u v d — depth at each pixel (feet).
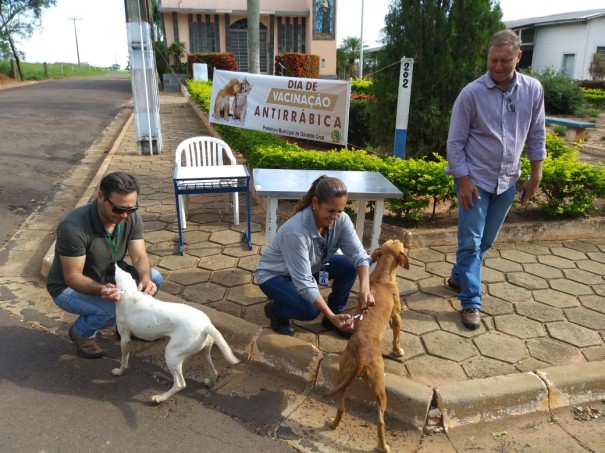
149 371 10.70
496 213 12.41
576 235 17.97
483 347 11.18
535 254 16.48
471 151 11.76
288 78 22.75
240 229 18.20
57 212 21.47
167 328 9.33
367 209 18.69
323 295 13.34
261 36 87.66
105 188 9.45
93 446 8.52
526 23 96.68
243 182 15.85
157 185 24.32
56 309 13.03
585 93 69.51
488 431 9.24
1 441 8.51
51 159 31.53
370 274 10.62
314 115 22.29
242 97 24.32
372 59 25.22
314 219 10.07
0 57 115.75
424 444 8.89
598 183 17.74
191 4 83.92
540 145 12.18
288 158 19.19
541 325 12.12
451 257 16.08
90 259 10.30
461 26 22.11
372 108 25.16
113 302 10.03
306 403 9.90
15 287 14.16
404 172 17.02
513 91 11.31
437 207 20.04
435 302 13.20
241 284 13.93
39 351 11.19
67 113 53.21
